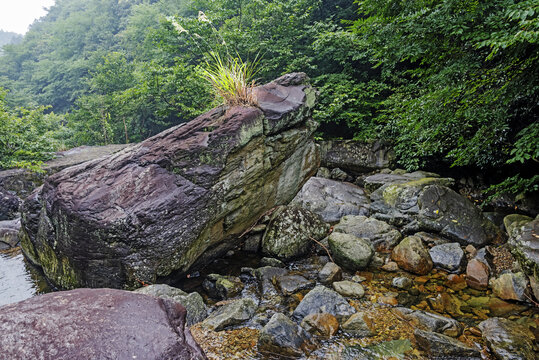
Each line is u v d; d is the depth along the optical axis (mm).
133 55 27062
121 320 1278
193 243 3766
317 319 2904
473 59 4016
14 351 1059
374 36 4773
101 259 3396
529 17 3053
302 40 12781
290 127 4695
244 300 3256
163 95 12516
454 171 8469
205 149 3783
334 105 9953
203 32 12320
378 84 10258
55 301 1347
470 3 3545
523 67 3465
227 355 2559
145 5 33062
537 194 5852
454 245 4355
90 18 41688
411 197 5719
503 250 4383
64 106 33938
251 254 4754
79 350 1107
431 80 4473
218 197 3869
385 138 9391
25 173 8500
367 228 5051
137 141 18953
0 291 3953
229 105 4312
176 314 1485
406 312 3094
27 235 4504
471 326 2918
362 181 9242
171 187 3633
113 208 3420
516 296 3248
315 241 4797
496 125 3930
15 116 10297
